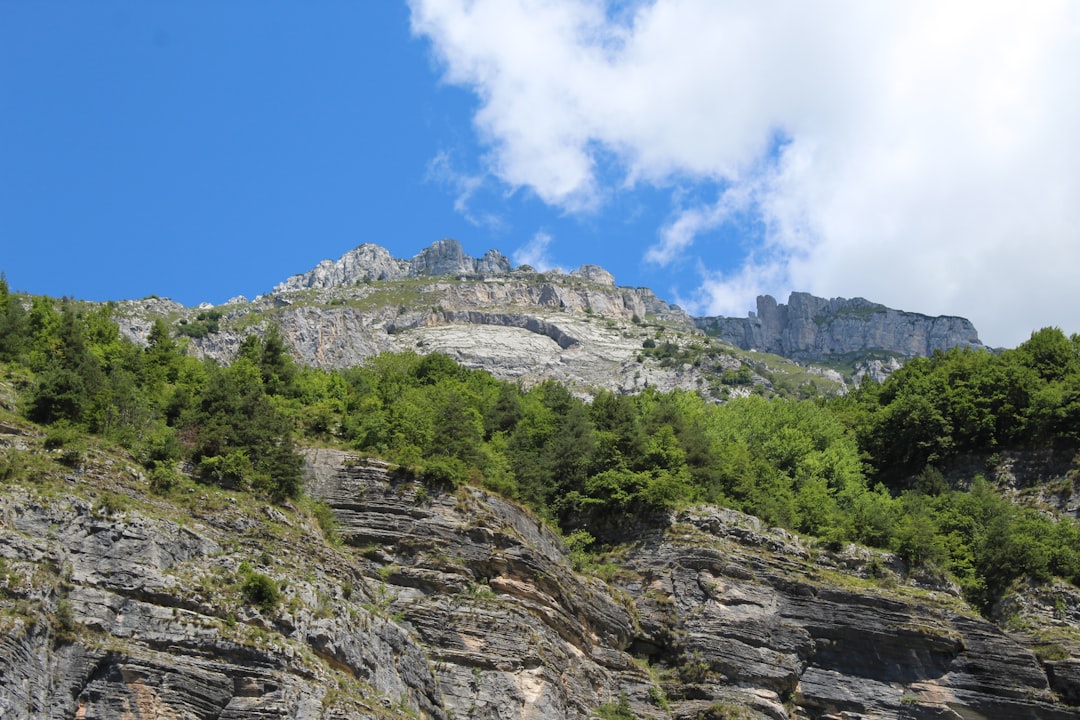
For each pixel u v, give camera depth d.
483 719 66.75
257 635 56.22
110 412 70.56
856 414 126.88
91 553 56.12
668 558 85.88
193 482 66.44
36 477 59.56
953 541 96.94
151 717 51.56
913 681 82.75
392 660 63.56
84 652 51.88
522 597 74.56
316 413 87.62
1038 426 113.56
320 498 76.62
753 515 93.75
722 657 80.44
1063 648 85.75
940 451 116.94
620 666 77.81
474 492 79.31
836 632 83.44
